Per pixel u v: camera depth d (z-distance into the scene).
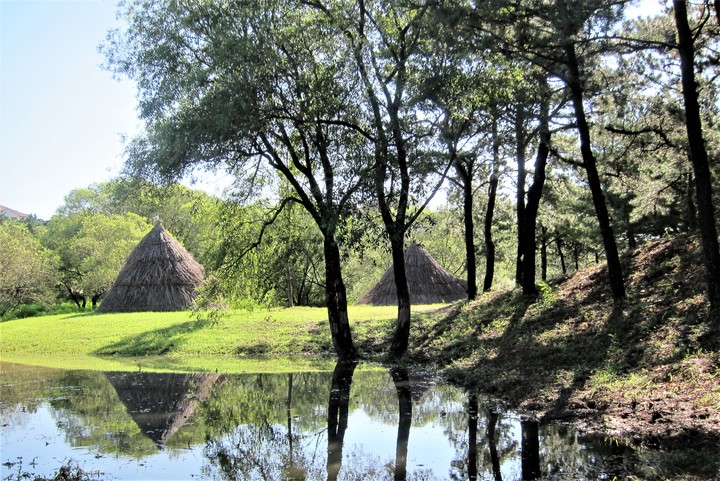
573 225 30.31
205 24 15.04
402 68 15.47
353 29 16.16
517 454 7.77
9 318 51.03
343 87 15.74
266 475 7.36
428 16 13.08
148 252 31.11
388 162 15.41
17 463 7.76
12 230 52.44
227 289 19.42
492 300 20.56
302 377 14.98
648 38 14.27
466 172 22.06
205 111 13.99
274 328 22.72
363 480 7.11
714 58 14.63
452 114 15.85
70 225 62.25
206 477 7.29
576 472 6.84
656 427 8.02
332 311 18.14
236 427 9.77
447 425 9.59
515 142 18.14
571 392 10.41
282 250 19.00
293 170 19.11
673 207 25.73
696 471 6.31
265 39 14.27
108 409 11.23
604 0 11.45
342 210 15.38
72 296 61.88
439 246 56.72
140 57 15.70
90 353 21.20
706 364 9.40
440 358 16.55
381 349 19.19
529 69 15.14
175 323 24.25
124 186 16.50
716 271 11.34
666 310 12.57
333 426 9.82
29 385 14.20
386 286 32.97
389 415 10.48
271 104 14.27
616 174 19.52
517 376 12.35
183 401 12.04
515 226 32.19
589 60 13.62
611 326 13.30
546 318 16.23
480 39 12.50
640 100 15.52
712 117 16.97
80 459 7.96
